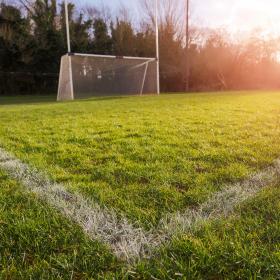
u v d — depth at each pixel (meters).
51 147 3.08
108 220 1.49
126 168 2.29
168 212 1.55
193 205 1.64
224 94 14.04
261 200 1.65
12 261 1.16
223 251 1.18
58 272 1.09
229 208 1.58
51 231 1.38
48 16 21.03
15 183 2.01
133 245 1.27
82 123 4.78
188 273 1.07
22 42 19.59
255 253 1.16
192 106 7.54
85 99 12.53
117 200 1.70
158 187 1.87
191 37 22.72
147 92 15.87
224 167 2.29
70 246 1.26
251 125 4.32
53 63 21.14
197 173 2.14
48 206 1.65
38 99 14.70
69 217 1.51
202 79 22.67
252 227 1.36
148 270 1.09
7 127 4.47
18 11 20.16
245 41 22.73
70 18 21.89
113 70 14.95
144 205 1.63
